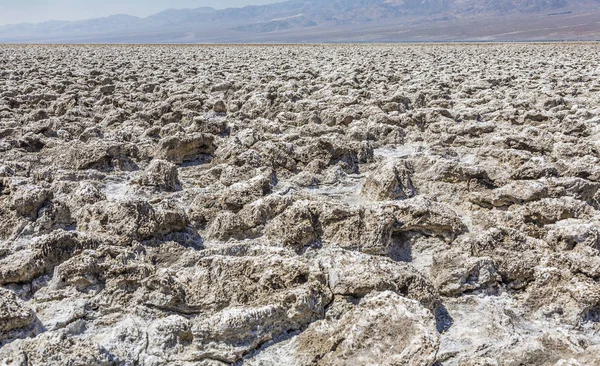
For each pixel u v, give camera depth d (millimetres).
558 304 2512
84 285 2527
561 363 2008
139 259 2730
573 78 8797
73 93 7391
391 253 3000
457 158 4781
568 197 3324
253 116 6379
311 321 2373
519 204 3416
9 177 3504
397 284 2492
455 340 2352
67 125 5434
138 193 3730
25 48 21016
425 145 5148
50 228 3064
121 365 2113
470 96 7574
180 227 3055
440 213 3066
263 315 2254
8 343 2174
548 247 2904
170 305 2441
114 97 7051
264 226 3117
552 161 4395
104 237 2838
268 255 2615
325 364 2088
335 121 5898
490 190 3617
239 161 4246
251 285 2492
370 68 10984
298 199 3316
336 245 2912
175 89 7801
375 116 5875
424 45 23984
